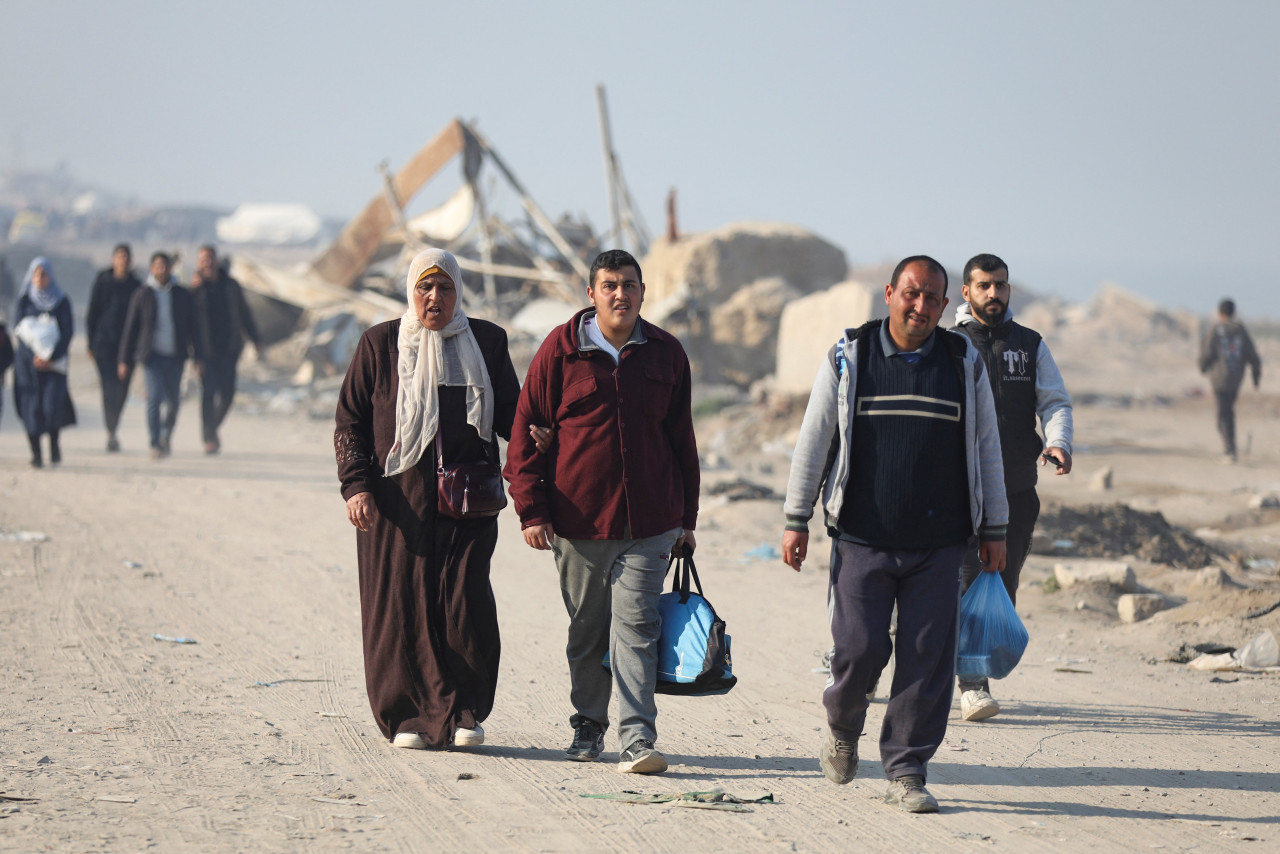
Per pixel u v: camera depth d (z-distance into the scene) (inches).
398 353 583.5
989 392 507.8
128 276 1908.2
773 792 532.7
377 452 582.6
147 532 1251.2
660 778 552.4
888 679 760.3
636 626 553.6
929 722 508.7
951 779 561.0
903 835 475.8
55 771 526.6
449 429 577.3
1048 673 788.6
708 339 2881.4
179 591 983.0
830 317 2463.1
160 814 472.7
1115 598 1006.4
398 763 563.8
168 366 1867.6
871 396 500.1
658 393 552.1
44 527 1246.3
